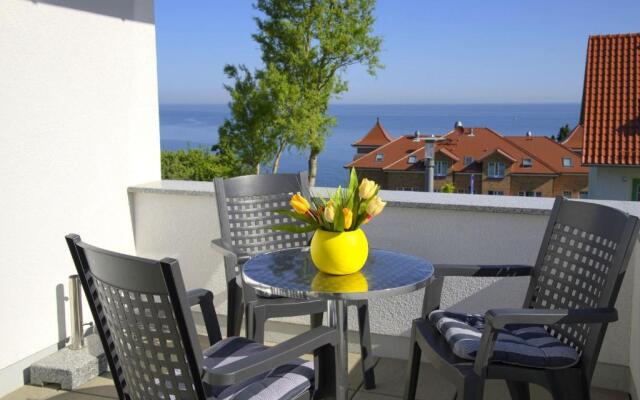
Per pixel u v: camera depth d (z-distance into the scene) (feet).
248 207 10.63
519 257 10.10
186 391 5.55
